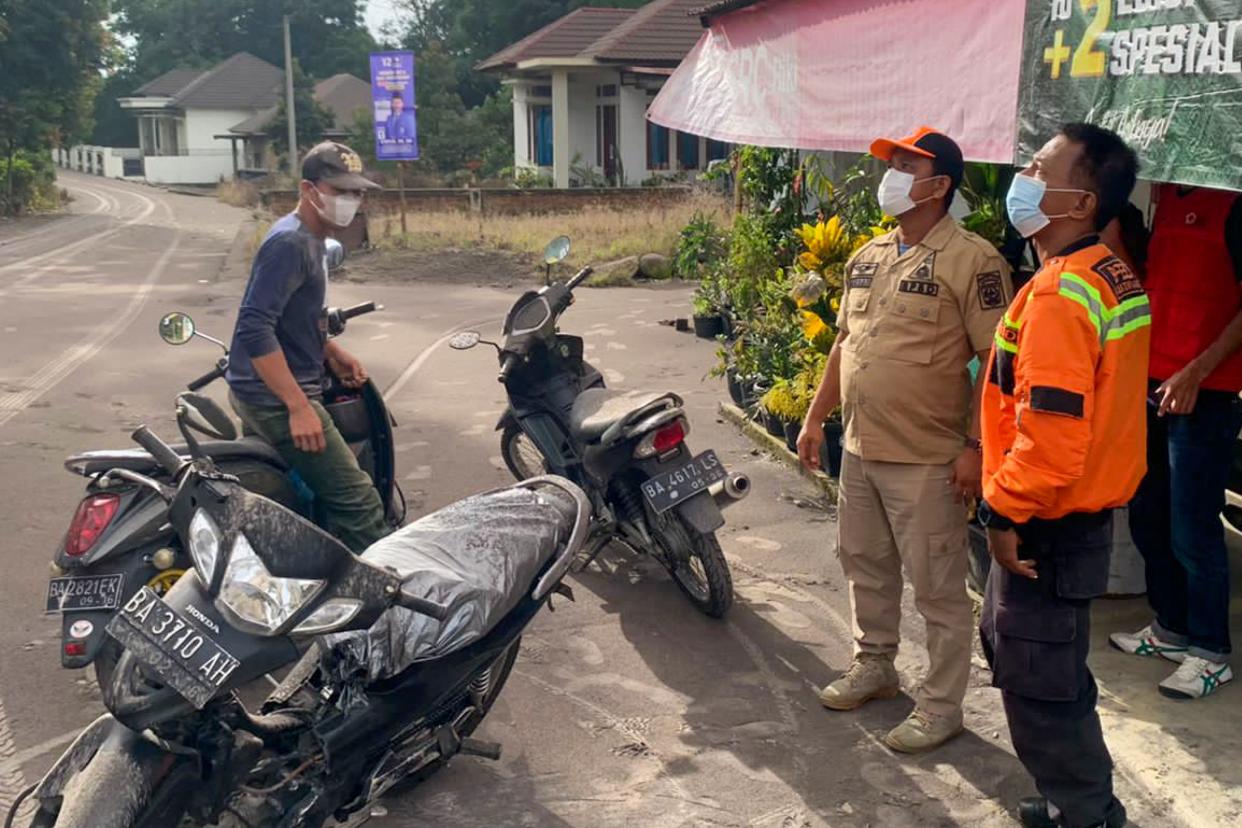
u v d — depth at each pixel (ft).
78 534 13.20
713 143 93.86
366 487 16.14
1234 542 19.10
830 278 22.30
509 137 129.80
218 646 9.27
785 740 13.85
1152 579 15.19
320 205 15.31
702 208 71.72
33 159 127.34
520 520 12.91
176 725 9.81
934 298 12.83
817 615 17.28
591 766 13.35
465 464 24.68
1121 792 12.49
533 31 156.04
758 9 24.86
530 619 12.31
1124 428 10.57
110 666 13.33
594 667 15.78
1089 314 10.18
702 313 38.24
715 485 16.30
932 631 13.44
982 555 16.92
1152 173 12.65
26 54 116.47
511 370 18.89
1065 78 14.15
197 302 49.78
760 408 25.39
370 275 57.88
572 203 83.87
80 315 45.62
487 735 14.05
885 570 14.30
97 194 156.35
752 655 16.07
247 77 189.67
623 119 93.86
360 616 9.79
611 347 37.45
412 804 12.62
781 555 19.47
